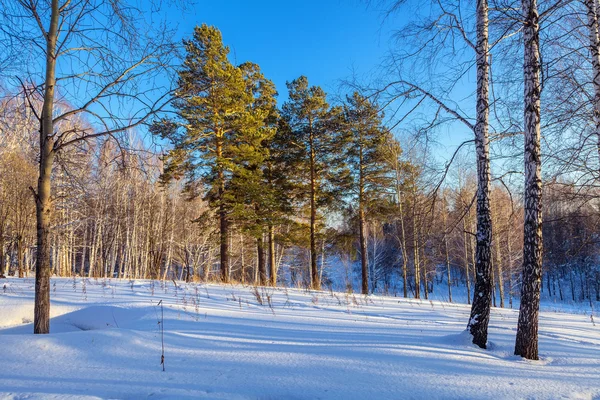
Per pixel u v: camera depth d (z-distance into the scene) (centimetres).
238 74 1673
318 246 2442
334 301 1059
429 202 732
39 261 524
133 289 1030
